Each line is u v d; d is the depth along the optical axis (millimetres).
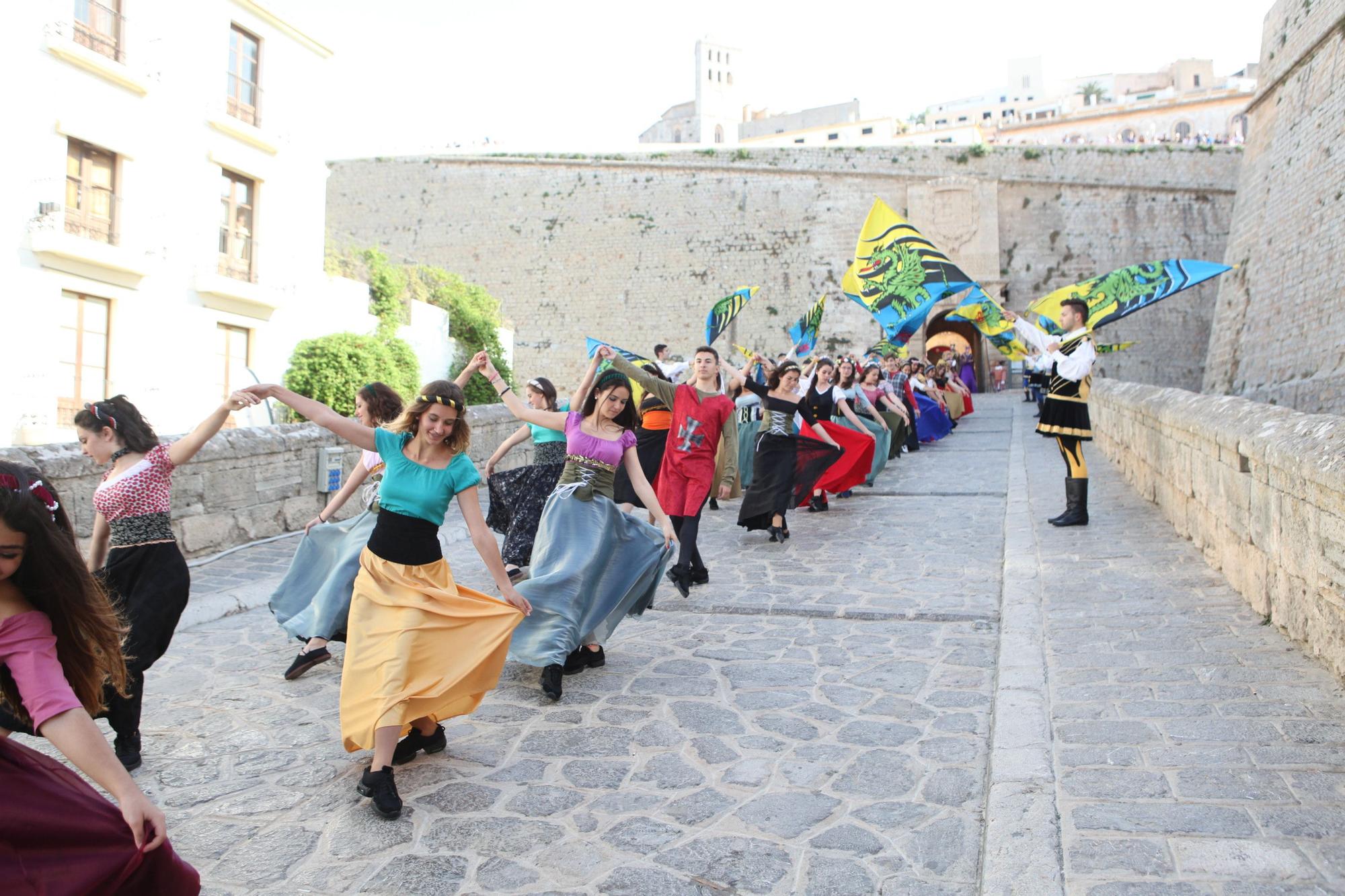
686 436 6820
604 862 3113
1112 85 92500
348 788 3736
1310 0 26375
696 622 6145
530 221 45594
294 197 23250
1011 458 14242
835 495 11750
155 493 4035
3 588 2107
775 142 83750
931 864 3039
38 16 17422
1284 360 26547
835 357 41781
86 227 18516
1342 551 4078
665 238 44125
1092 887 2662
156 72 19625
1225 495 6074
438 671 3652
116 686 2346
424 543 3807
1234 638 4855
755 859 3105
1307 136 26453
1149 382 40938
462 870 3084
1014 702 4133
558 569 4809
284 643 5859
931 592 6656
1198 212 40875
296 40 23172
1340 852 2773
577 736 4207
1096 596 5852
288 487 9695
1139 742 3627
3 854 1912
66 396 18141
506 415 14211
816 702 4562
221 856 3197
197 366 20656
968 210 40938
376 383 5516
